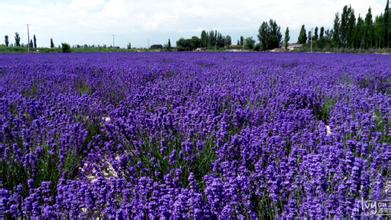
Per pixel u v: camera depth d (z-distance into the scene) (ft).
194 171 9.55
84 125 13.42
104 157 10.71
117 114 13.26
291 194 7.38
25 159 9.01
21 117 12.42
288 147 10.96
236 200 6.86
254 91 18.26
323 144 10.81
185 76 24.44
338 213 6.39
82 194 7.04
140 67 31.58
